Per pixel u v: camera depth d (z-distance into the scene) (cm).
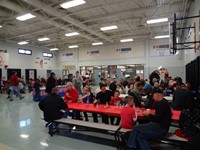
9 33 1231
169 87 784
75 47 1728
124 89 710
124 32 1276
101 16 913
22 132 398
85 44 1590
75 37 1362
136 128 261
